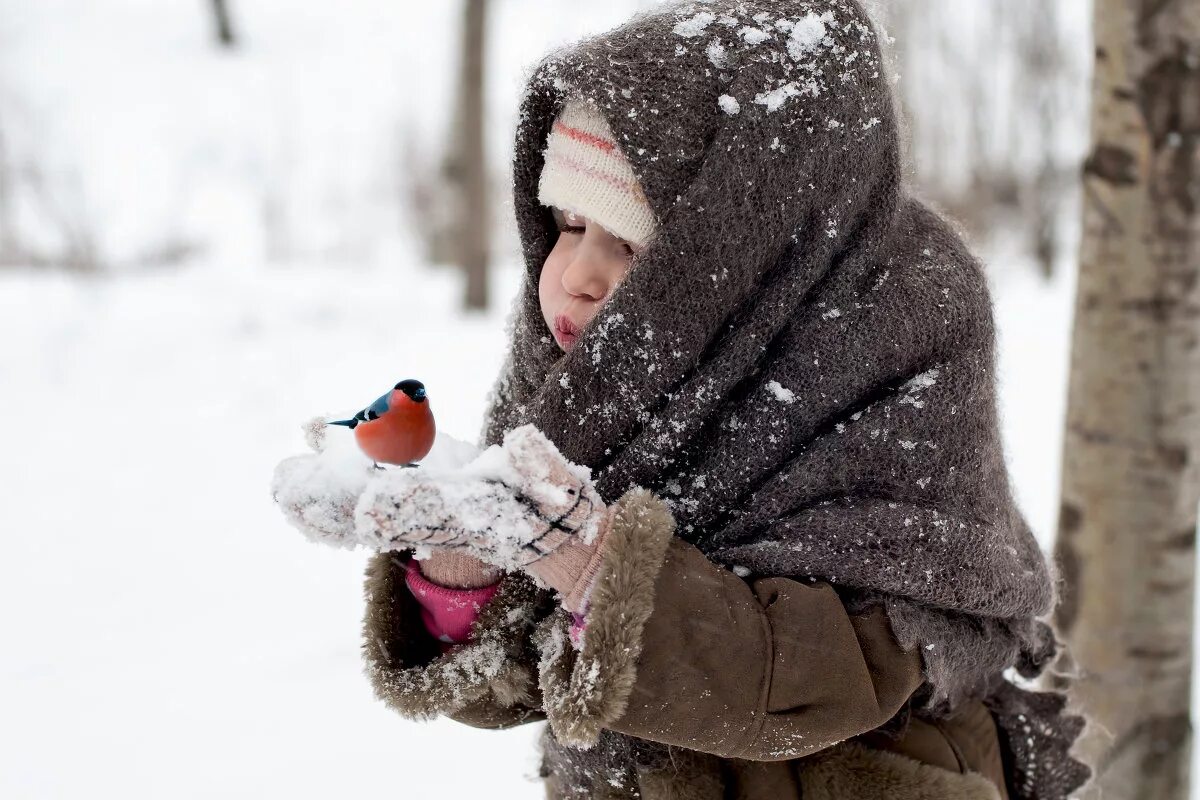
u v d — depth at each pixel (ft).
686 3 5.25
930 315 4.81
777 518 4.72
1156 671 8.62
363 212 65.98
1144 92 8.16
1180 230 8.21
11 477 21.61
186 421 25.93
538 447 4.11
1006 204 55.88
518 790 10.46
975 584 4.61
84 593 15.67
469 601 4.92
